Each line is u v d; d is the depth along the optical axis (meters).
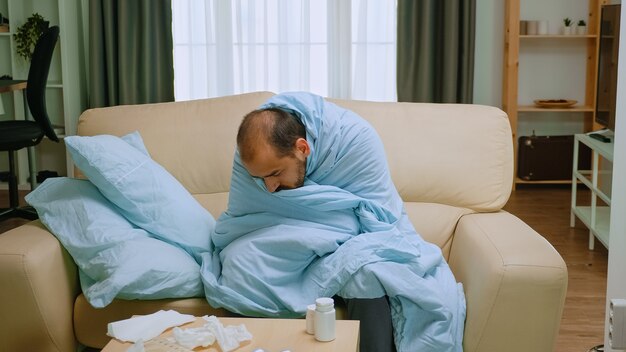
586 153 5.36
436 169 2.54
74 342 2.17
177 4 5.23
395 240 2.08
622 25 1.99
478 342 2.01
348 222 2.16
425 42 5.09
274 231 2.15
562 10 5.44
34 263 2.01
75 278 2.21
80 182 2.29
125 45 5.09
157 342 1.66
